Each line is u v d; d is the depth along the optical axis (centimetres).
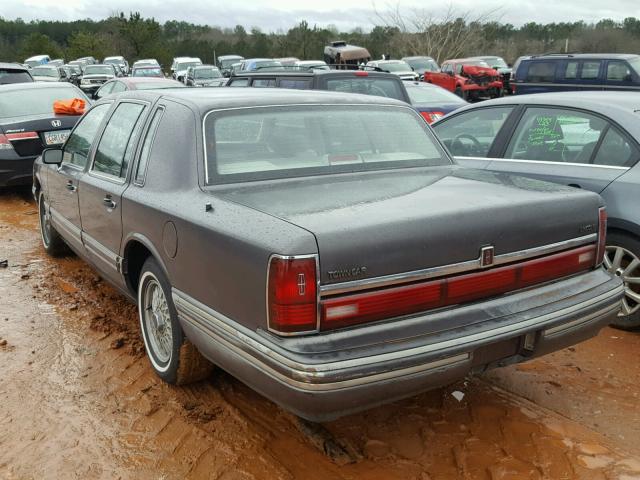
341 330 263
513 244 300
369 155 386
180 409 359
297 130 379
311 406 254
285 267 255
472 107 577
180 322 337
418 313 278
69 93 1015
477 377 394
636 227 438
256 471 305
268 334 267
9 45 7625
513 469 304
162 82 1390
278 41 5562
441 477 299
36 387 384
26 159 899
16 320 487
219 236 292
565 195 328
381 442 327
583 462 308
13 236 745
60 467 310
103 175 442
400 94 954
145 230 365
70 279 583
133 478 301
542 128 516
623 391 378
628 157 457
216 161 346
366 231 264
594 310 317
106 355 427
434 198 313
